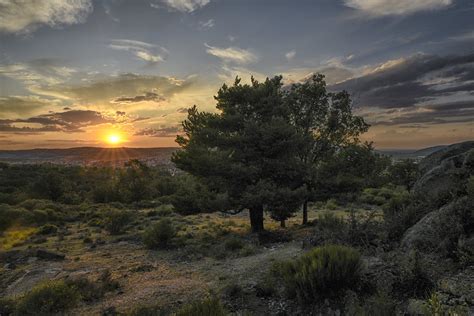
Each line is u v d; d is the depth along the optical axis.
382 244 9.04
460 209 7.40
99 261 15.11
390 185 41.47
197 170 18.97
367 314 5.33
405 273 6.24
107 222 25.39
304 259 7.48
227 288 8.33
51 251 16.56
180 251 15.64
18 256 16.83
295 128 19.73
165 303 8.38
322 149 21.28
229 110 20.16
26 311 8.02
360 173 19.86
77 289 9.66
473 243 6.37
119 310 8.20
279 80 21.70
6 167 108.31
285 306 6.91
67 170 101.25
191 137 20.19
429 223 8.04
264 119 20.22
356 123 20.81
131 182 61.06
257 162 19.00
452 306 4.95
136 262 14.29
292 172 18.59
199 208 18.92
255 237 16.58
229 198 18.59
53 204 42.72
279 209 17.78
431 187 10.30
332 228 11.78
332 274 6.66
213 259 13.25
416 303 5.30
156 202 51.06
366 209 25.31
